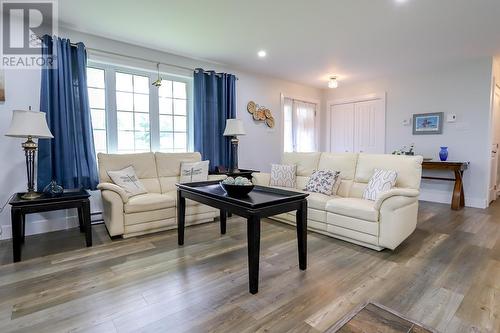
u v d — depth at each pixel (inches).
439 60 174.2
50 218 129.3
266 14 112.8
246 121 202.7
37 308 70.2
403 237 108.1
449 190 191.6
